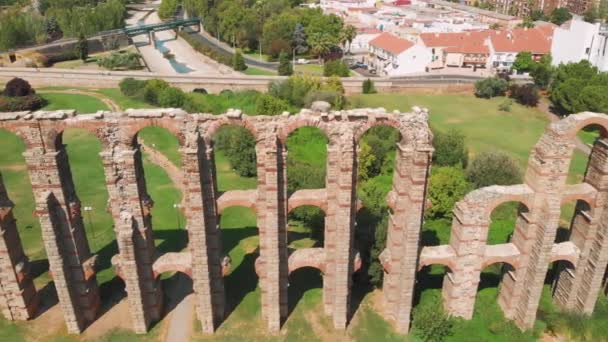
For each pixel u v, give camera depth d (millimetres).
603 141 46625
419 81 147125
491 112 128500
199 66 175125
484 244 48500
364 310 53281
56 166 43688
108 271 58812
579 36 151250
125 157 43594
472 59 167500
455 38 169125
